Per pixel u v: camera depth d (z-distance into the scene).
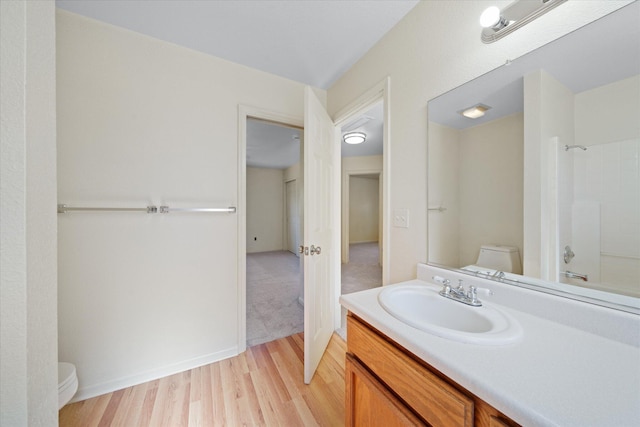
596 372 0.52
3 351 0.34
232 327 1.78
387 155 1.48
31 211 0.40
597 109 0.72
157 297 1.54
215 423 1.19
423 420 0.63
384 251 1.51
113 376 1.42
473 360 0.56
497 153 0.97
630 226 0.67
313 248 1.56
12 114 0.34
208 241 1.70
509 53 0.91
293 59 1.77
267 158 4.96
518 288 0.86
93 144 1.38
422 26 1.25
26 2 0.40
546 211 0.84
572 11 0.76
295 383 1.48
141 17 1.37
